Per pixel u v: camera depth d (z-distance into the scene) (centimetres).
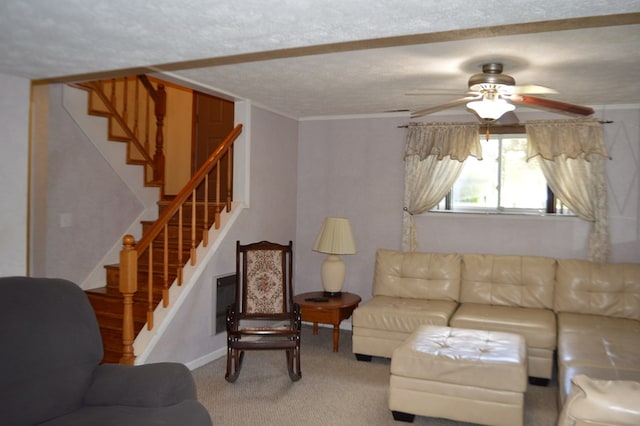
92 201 453
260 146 507
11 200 284
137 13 186
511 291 459
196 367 423
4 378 215
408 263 498
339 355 463
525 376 298
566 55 320
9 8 181
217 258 447
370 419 328
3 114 279
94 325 256
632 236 467
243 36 212
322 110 532
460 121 515
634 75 367
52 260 418
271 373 414
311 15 186
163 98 535
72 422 211
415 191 526
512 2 171
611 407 171
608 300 426
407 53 321
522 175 508
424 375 313
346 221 504
